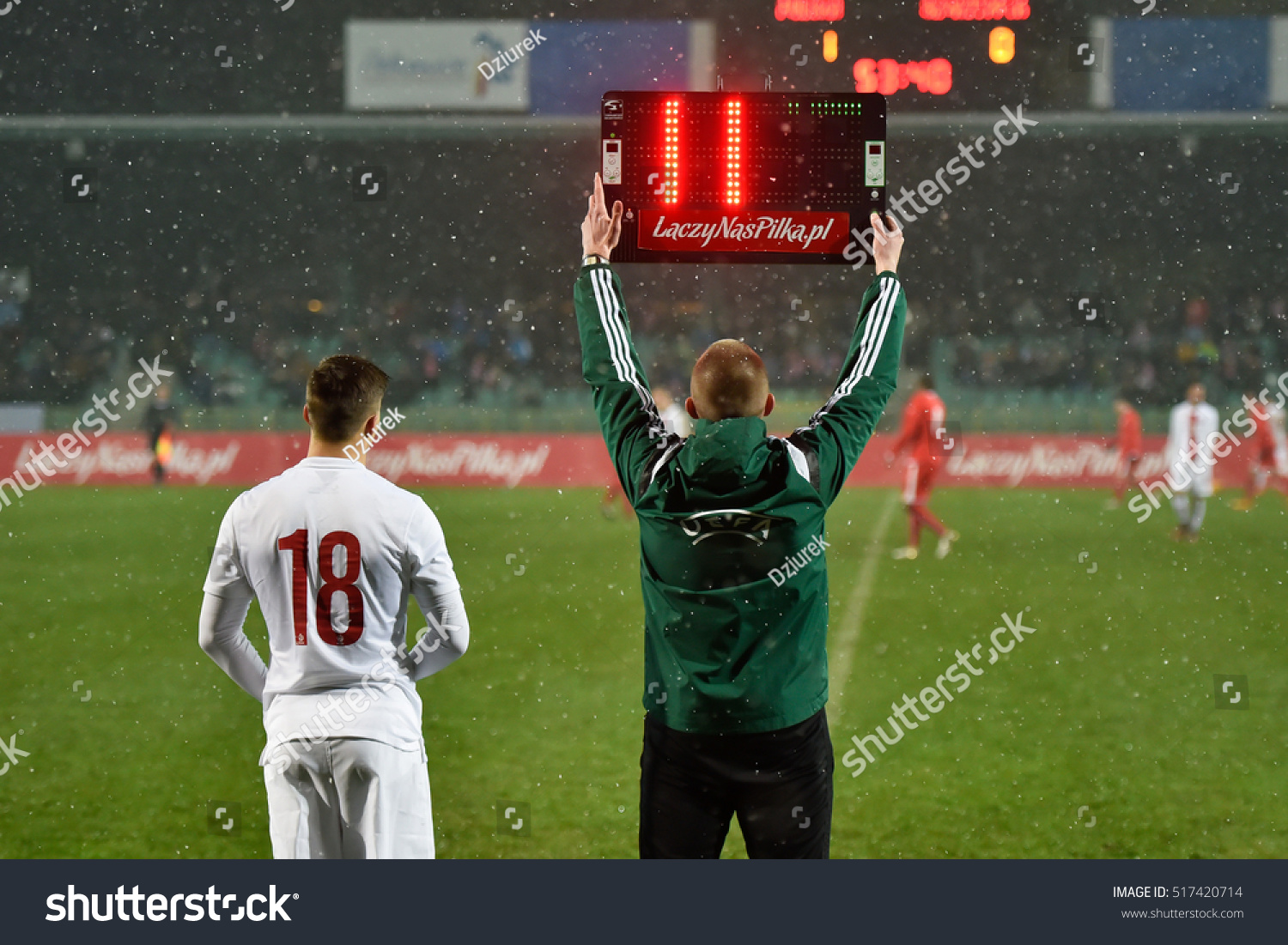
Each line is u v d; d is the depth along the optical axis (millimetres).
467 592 31547
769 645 8188
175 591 31984
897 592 31172
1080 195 86500
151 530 43500
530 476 65688
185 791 17109
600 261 9430
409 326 89438
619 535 42594
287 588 8633
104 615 29078
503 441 66062
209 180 88625
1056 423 73188
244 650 9094
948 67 84375
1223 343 84250
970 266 87125
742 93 9508
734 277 86500
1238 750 18422
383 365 86250
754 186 9531
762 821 8391
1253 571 34250
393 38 86938
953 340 85125
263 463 65500
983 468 62375
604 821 15531
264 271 88625
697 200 9508
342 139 88875
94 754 18844
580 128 86375
